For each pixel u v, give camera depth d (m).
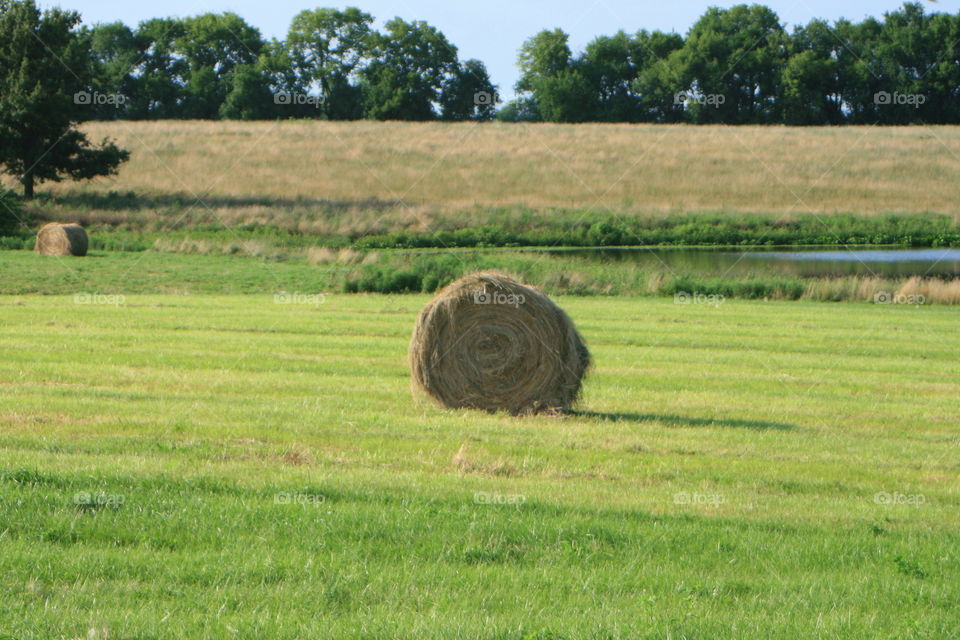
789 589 23.31
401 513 27.23
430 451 35.88
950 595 23.28
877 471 35.97
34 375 49.03
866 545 27.00
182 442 35.28
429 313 47.19
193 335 66.81
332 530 25.70
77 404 41.75
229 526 25.69
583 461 35.31
